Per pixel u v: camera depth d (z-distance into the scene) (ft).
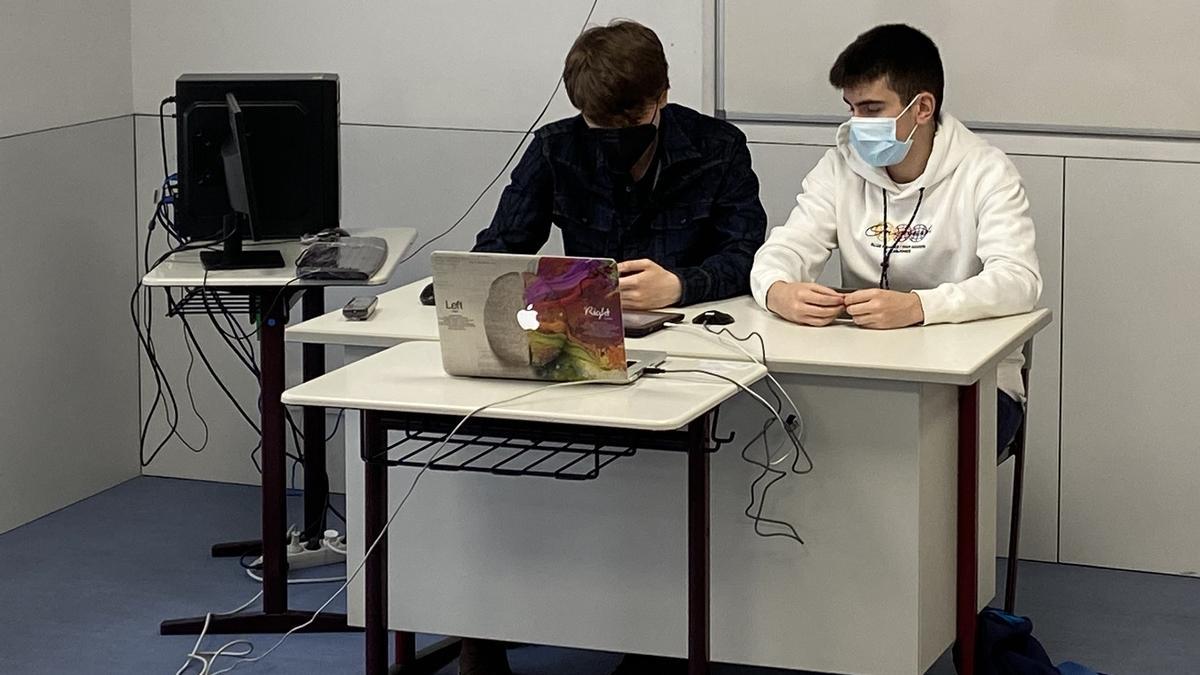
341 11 14.48
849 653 9.39
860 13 12.96
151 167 15.31
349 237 12.39
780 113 13.37
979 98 12.83
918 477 9.03
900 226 10.46
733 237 10.75
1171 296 12.60
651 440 8.71
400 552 10.20
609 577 9.77
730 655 9.68
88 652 11.57
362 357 10.16
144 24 15.12
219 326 15.19
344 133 14.61
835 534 9.28
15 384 14.07
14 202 13.85
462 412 8.09
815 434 9.20
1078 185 12.69
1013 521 11.14
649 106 10.12
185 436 15.65
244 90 12.28
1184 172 12.39
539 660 11.33
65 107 14.46
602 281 8.27
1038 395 13.12
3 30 13.66
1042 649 10.20
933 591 9.43
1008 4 12.59
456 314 8.59
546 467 9.77
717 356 9.12
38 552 13.62
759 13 13.24
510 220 11.04
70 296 14.65
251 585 12.92
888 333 9.57
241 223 11.98
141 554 13.61
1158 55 12.29
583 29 13.74
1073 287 12.85
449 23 14.15
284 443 11.76
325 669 11.26
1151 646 11.57
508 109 14.10
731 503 9.48
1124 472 13.00
